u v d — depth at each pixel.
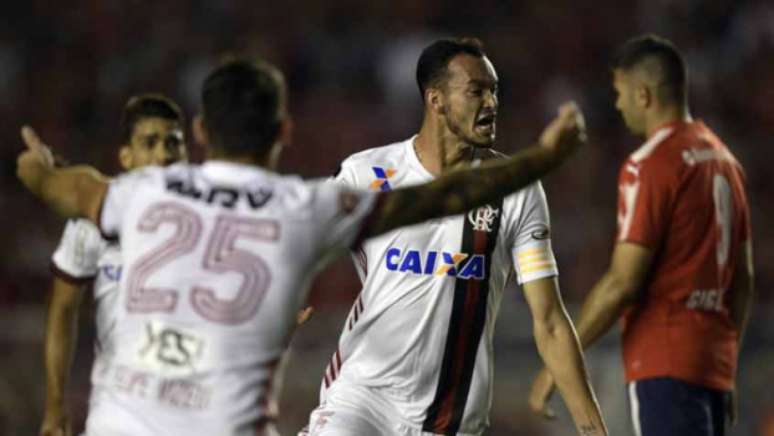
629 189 22.45
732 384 23.16
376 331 20.97
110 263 19.47
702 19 67.00
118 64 64.50
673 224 22.36
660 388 22.38
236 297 14.88
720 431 22.98
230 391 14.72
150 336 14.89
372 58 63.59
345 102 61.81
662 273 22.50
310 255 15.22
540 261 20.73
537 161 15.32
